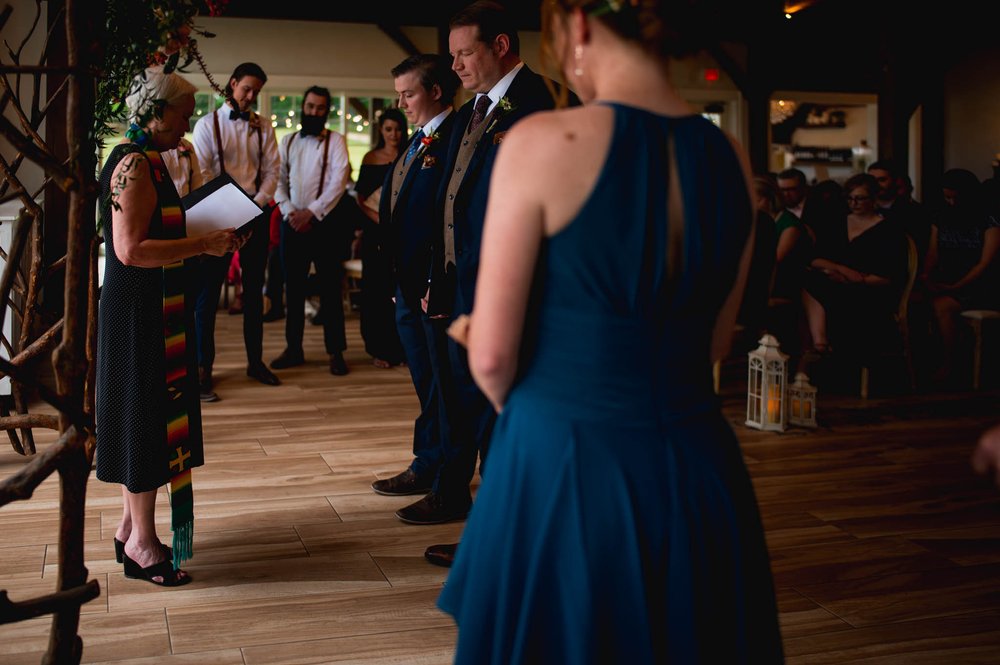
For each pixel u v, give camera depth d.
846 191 5.96
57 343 2.69
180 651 2.25
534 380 1.20
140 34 1.82
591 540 1.14
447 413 3.18
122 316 2.47
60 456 1.56
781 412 4.62
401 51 11.30
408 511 3.21
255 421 4.71
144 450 2.50
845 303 5.55
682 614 1.15
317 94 5.79
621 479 1.14
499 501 1.21
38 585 2.61
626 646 1.14
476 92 2.96
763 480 3.82
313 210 5.83
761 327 5.24
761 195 5.68
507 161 1.15
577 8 1.19
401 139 5.91
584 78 1.24
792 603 2.61
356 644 2.31
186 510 2.65
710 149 1.19
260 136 5.38
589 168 1.12
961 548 3.04
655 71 1.20
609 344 1.14
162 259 2.41
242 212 2.79
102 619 2.42
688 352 1.20
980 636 2.40
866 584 2.74
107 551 2.90
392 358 6.27
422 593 2.62
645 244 1.13
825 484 3.76
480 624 1.21
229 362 6.37
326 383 5.72
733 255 1.22
